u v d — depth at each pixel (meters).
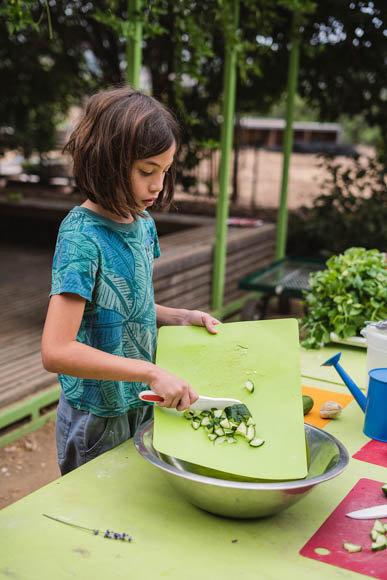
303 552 1.08
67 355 1.19
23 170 10.62
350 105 7.26
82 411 1.44
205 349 1.45
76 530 1.12
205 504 1.13
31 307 5.15
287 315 5.72
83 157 1.22
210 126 7.75
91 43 7.80
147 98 1.24
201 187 10.61
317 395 1.84
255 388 1.38
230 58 4.56
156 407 1.31
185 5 3.97
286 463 1.21
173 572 1.01
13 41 7.64
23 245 8.25
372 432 1.56
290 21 6.18
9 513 1.17
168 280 4.54
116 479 1.31
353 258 2.43
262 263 6.24
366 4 6.13
